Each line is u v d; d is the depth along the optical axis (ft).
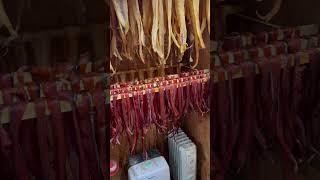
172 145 3.48
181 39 2.94
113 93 2.74
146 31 2.79
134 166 3.30
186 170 3.37
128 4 2.62
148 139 3.47
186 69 3.11
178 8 2.85
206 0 2.83
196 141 3.34
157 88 2.97
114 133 2.82
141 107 2.94
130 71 2.90
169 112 3.10
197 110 3.15
